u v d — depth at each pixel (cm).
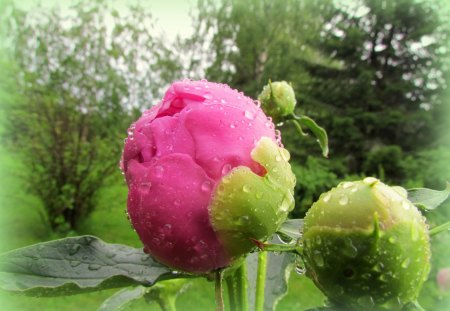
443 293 277
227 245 50
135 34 453
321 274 45
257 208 49
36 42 426
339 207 44
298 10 648
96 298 311
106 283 55
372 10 696
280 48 636
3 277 56
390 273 43
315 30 677
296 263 57
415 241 44
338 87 670
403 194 47
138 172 51
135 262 59
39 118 417
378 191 44
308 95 662
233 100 52
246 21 616
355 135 638
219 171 49
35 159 417
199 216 49
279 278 75
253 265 77
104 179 436
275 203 50
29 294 56
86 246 60
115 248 60
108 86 434
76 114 421
